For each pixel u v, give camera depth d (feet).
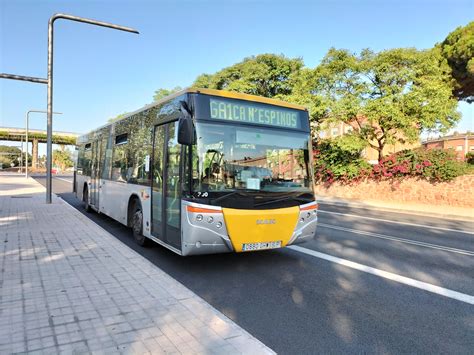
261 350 11.11
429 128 62.23
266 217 19.67
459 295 17.28
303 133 22.57
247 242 19.27
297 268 21.42
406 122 61.77
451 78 78.02
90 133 42.93
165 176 21.81
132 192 27.61
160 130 23.06
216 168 19.04
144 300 14.94
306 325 13.73
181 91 20.57
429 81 62.08
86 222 34.17
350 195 77.71
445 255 25.76
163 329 12.35
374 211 57.31
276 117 21.67
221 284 18.37
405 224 42.19
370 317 14.57
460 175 60.95
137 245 27.17
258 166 20.34
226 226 18.67
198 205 18.30
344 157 77.92
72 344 11.19
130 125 29.01
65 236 27.55
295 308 15.35
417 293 17.47
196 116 19.01
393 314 14.93
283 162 21.34
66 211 42.27
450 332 13.38
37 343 11.22
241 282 18.71
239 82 87.66
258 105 21.12
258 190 19.84
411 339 12.78
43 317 13.12
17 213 40.01
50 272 18.52
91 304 14.42
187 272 20.40
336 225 39.09
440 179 63.16
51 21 49.39
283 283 18.62
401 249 27.37
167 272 20.36
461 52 73.20
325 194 83.30
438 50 79.87
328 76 68.13
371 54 67.51
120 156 31.24
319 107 68.28
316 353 11.68
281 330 13.28
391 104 61.82
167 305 14.46
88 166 43.57
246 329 13.30
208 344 11.38
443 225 42.91
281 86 88.12
